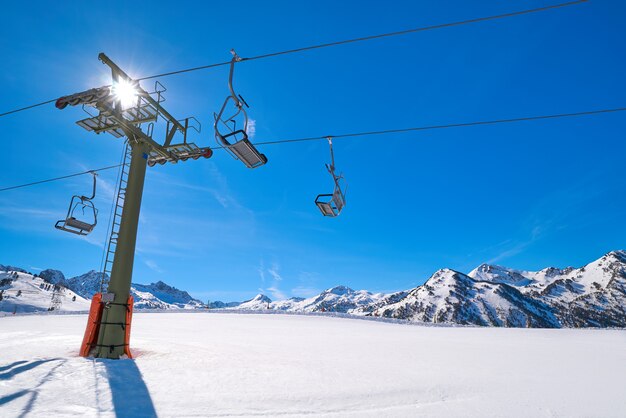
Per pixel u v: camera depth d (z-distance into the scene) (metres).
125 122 12.98
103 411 5.93
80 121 13.20
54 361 8.95
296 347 15.45
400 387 8.32
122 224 12.45
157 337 17.06
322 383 8.41
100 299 11.41
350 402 7.06
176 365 9.64
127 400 6.52
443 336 23.58
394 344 17.91
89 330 11.08
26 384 6.96
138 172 13.15
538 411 6.90
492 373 10.58
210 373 8.85
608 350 17.22
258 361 10.85
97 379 7.67
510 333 27.61
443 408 6.91
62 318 32.94
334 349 15.23
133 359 10.37
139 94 12.98
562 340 22.28
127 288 11.89
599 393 8.37
